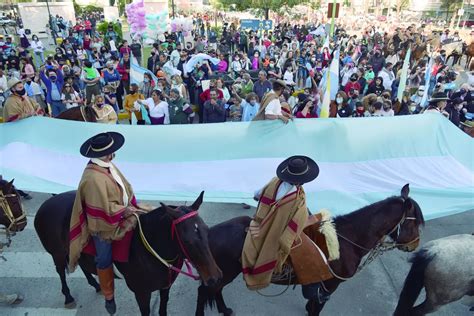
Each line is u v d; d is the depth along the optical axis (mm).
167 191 6570
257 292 5426
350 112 10516
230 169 6906
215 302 5535
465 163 7168
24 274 6293
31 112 8031
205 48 22172
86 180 4027
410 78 15031
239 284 6164
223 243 4648
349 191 6578
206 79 14086
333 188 6574
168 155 7145
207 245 3857
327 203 6387
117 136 4242
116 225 4160
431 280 4625
